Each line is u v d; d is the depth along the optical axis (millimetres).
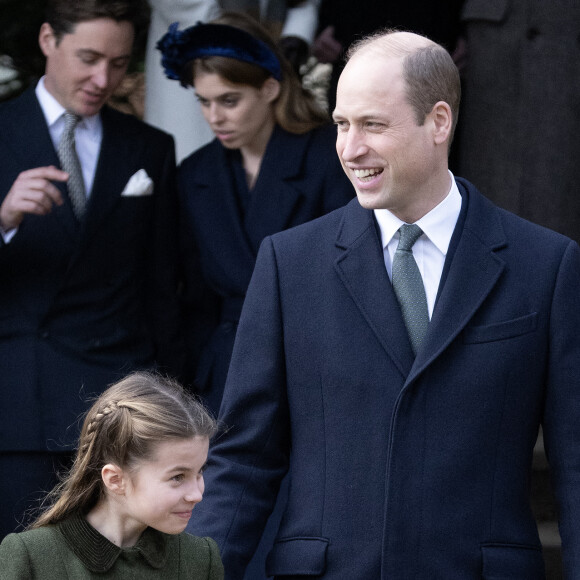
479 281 10633
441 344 10445
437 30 18219
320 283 10984
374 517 10508
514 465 10586
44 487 14734
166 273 15820
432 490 10391
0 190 14781
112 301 15141
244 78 14953
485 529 10445
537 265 10719
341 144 10477
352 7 18328
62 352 14742
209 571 10227
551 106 17578
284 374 11148
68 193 14883
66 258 14766
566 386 10562
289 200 15375
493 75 17766
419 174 10469
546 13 17484
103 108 15516
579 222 17844
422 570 10352
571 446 10594
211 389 15328
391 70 10250
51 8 14797
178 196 15977
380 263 10844
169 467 9492
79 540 9539
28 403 14578
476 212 10938
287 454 11578
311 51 18984
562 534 10633
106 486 9570
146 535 9844
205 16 18812
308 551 10648
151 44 19625
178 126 19438
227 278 15406
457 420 10453
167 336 15828
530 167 17719
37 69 21781
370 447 10570
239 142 15367
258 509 11219
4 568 9312
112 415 9547
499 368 10477
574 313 10625
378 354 10648
